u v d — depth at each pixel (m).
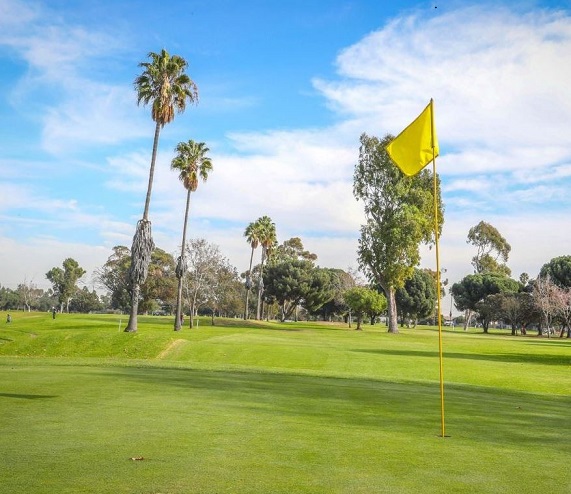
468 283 119.44
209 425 9.77
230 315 131.50
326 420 10.91
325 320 135.50
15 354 31.27
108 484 6.09
